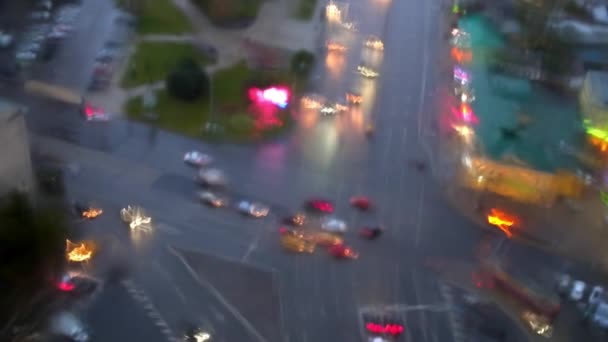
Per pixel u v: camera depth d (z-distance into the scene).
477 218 97.69
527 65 135.62
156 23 143.25
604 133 112.00
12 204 73.50
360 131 115.38
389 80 132.75
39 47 128.12
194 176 99.81
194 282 81.69
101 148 103.19
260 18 151.88
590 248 94.06
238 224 91.56
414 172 106.50
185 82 115.62
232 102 118.62
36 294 73.44
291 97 122.50
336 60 138.12
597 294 85.38
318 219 93.94
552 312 81.25
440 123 119.81
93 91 117.50
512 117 118.50
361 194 100.06
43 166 95.44
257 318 78.06
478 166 103.75
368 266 86.88
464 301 82.94
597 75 125.06
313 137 112.50
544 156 107.56
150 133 108.44
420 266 87.88
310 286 83.06
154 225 89.56
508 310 82.44
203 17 148.88
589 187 105.00
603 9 155.62
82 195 92.75
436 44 149.12
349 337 77.00
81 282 79.12
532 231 96.06
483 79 131.62
